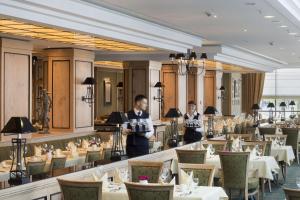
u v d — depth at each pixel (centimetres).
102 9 1020
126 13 1114
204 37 1572
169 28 1352
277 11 1107
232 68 2389
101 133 1474
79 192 550
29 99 1209
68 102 1431
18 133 599
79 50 1454
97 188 547
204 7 1050
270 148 1092
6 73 1139
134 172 708
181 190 616
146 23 1222
